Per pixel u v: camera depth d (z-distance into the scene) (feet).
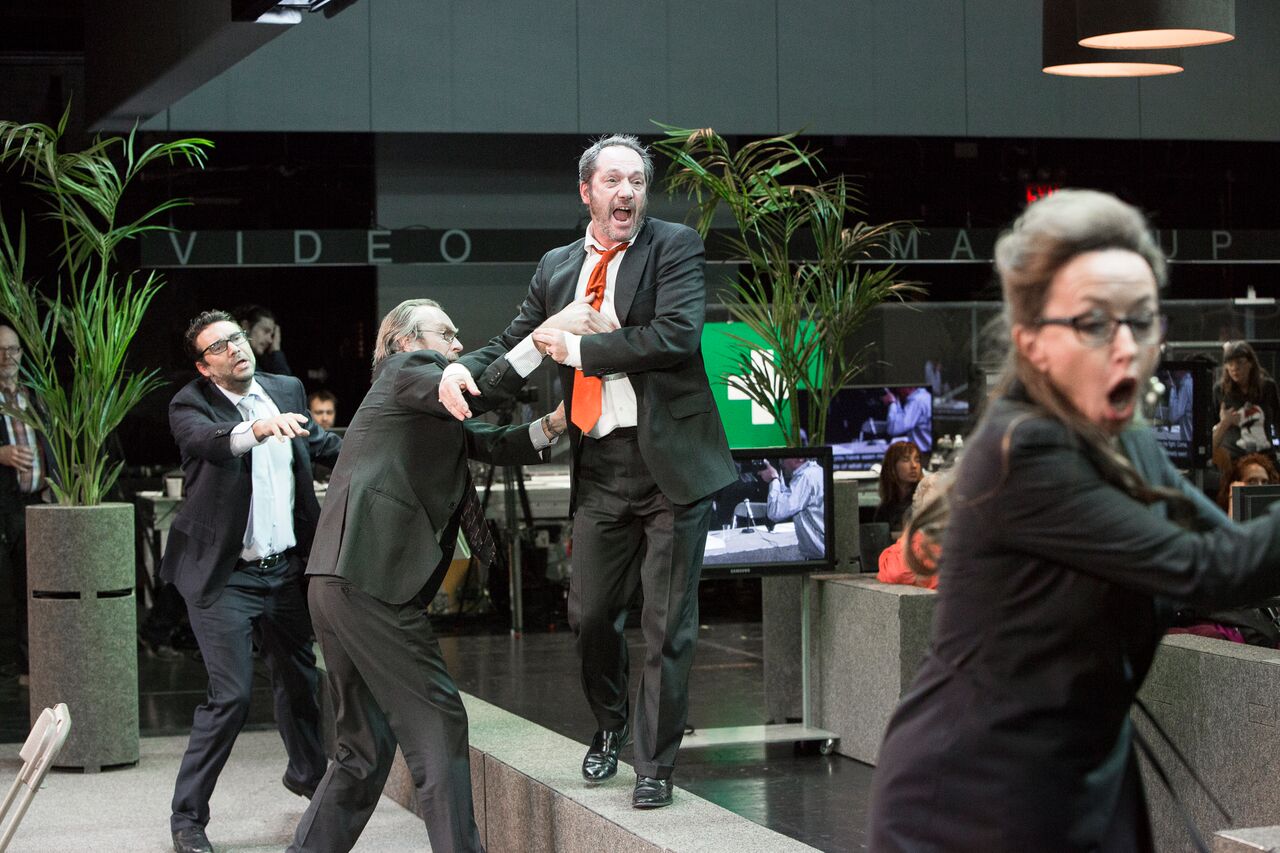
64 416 20.81
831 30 36.96
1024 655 6.12
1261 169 39.29
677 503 13.01
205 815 16.44
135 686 20.75
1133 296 5.89
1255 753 13.89
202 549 16.53
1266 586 5.82
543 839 14.40
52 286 35.50
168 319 35.58
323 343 36.52
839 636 20.03
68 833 17.26
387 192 35.42
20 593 27.32
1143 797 6.57
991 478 6.08
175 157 34.35
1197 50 38.75
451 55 35.27
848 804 17.07
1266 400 27.81
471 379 13.29
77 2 35.55
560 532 33.65
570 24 35.73
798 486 19.26
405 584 13.73
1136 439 6.50
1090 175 38.55
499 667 27.73
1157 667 14.99
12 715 24.14
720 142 21.71
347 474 14.02
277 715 17.71
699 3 36.24
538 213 36.04
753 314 22.45
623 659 14.38
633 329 12.70
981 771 6.22
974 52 37.76
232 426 16.17
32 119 35.81
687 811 13.11
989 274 38.83
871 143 37.45
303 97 34.71
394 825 17.57
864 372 35.24
